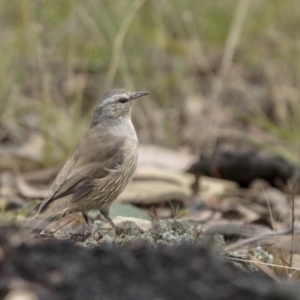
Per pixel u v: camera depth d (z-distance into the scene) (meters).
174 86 17.36
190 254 5.98
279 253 8.72
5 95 15.27
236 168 13.86
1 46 15.30
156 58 16.89
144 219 9.78
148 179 12.44
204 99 17.25
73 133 14.14
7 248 5.79
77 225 10.05
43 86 14.89
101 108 10.12
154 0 16.81
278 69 16.72
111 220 9.20
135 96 10.27
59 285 5.54
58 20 16.23
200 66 17.52
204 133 16.28
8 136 15.30
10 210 11.11
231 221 10.84
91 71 16.80
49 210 8.80
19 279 5.54
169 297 5.55
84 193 9.13
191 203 12.07
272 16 17.00
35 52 14.96
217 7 18.00
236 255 7.96
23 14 14.95
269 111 17.28
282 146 15.17
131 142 9.88
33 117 15.48
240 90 17.56
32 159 13.66
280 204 12.52
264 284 5.67
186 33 17.55
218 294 5.58
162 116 16.23
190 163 14.22
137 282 5.67
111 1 16.17
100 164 9.42
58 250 5.92
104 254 5.91
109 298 5.48
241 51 17.77
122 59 15.93
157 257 5.92
